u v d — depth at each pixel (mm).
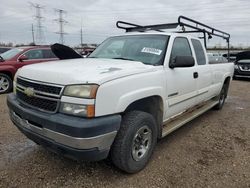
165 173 3229
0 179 2988
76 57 4516
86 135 2463
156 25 4918
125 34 4535
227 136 4629
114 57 4039
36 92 2811
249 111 6582
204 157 3717
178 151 3900
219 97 6305
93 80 2559
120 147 2914
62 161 3455
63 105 2582
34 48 9133
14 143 4039
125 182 3006
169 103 3697
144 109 3447
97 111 2539
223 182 3064
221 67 5887
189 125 5246
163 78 3479
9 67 8406
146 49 3891
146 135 3271
